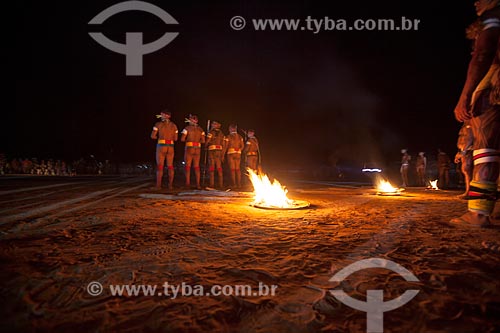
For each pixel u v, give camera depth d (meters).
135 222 4.37
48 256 2.80
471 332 1.62
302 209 5.79
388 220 4.60
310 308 1.87
